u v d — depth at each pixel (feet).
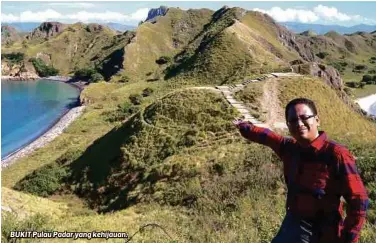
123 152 161.48
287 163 12.64
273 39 556.51
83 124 336.29
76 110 421.18
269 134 13.44
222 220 47.39
